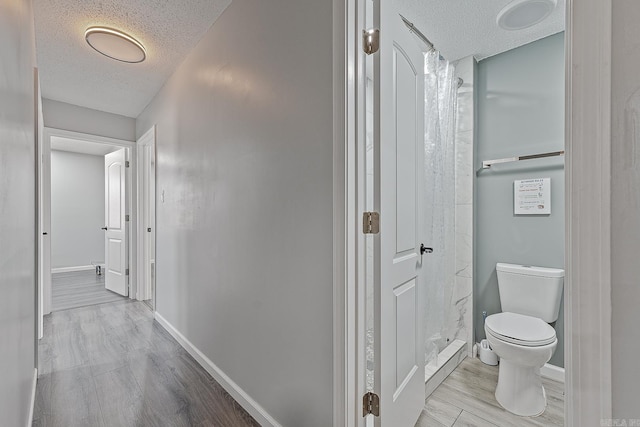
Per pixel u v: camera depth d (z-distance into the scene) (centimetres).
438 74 212
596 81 56
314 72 127
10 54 93
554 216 201
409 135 154
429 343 200
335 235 118
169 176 284
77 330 286
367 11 142
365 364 125
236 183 178
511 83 221
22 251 122
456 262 236
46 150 329
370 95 166
